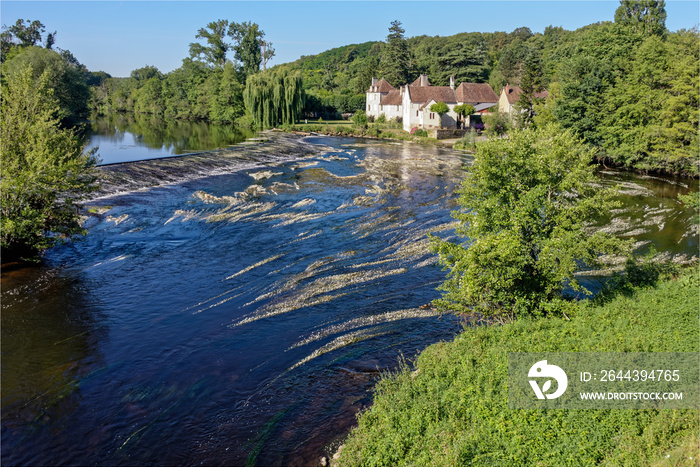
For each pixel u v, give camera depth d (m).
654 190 41.12
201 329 18.16
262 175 45.56
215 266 24.00
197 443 12.41
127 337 17.52
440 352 15.61
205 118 120.00
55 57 73.50
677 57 45.62
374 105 107.12
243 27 119.25
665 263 23.02
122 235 28.05
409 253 25.92
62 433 12.69
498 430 11.40
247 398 14.23
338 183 43.62
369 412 12.93
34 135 23.95
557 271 16.88
